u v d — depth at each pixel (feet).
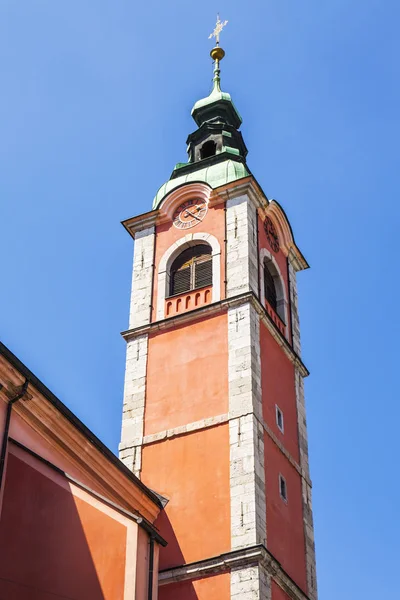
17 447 91.61
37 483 92.22
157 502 116.98
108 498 107.34
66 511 93.30
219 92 187.62
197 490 124.26
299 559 126.21
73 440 100.53
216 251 147.64
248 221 149.28
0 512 87.61
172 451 129.70
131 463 131.03
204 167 165.68
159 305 146.92
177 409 133.49
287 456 133.39
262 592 112.16
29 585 87.56
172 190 157.38
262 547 114.42
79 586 90.89
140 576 96.68
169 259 151.74
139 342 143.74
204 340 138.31
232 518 119.55
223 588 113.80
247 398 128.98
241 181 152.97
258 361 134.92
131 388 138.92
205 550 118.52
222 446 126.52
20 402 93.15
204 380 134.31
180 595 115.24
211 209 153.38
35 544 89.61
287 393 141.18
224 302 139.64
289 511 128.06
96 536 94.38
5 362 90.94
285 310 152.76
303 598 121.70
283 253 160.45
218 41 197.16
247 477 121.90
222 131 176.76
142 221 158.20
